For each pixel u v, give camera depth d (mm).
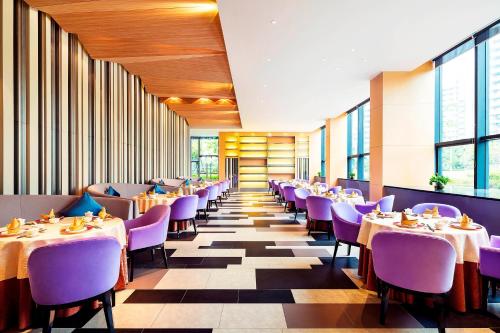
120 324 2359
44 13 4395
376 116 6379
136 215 4871
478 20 3920
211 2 3961
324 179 13773
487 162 4988
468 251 2574
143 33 4840
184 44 5258
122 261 2996
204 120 13469
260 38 4441
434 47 4789
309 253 4309
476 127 5000
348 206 4023
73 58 5137
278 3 3498
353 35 4348
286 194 8203
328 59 5320
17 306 2336
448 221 3025
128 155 7391
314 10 3654
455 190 4879
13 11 3920
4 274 2246
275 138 16266
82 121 5410
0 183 3770
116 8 4117
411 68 5832
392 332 2252
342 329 2293
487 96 4926
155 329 2291
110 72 6410
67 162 4973
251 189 16234
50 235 2447
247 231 5781
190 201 5207
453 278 2312
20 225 2711
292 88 7266
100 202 4672
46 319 1964
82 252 1938
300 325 2348
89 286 2002
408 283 2178
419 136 6156
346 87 7188
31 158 4184
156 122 9570
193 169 18938
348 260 3988
